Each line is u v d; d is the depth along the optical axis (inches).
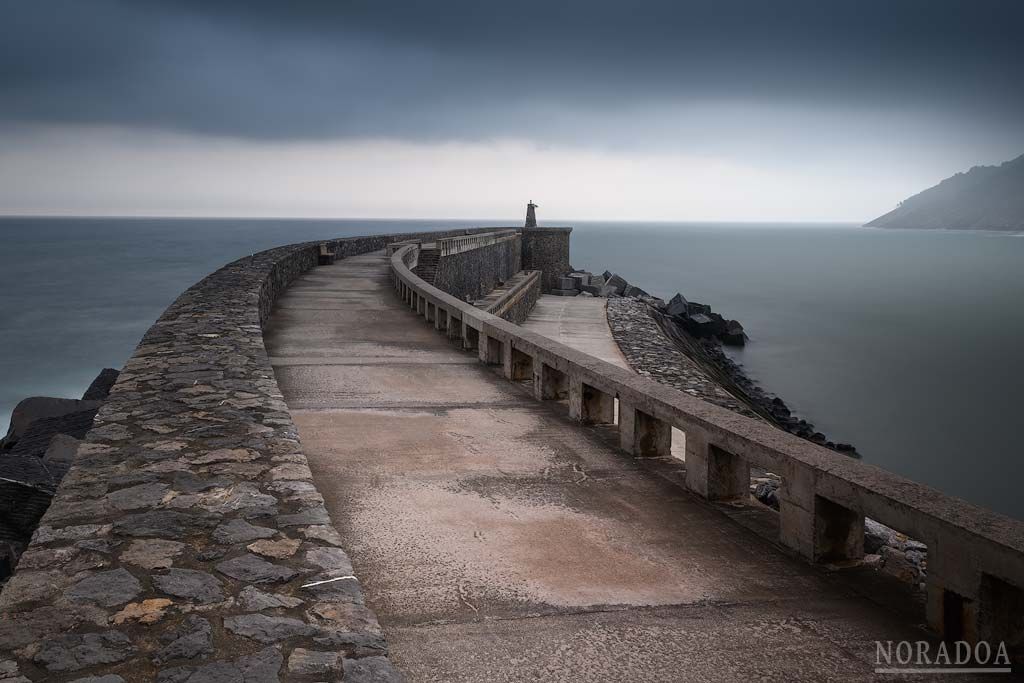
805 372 2044.8
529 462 266.4
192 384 284.0
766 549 197.9
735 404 920.9
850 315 3223.4
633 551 195.0
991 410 1663.4
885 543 283.1
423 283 663.8
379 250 1732.3
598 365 310.0
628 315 1889.8
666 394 261.0
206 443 216.8
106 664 111.5
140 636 119.6
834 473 181.0
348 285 906.7
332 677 110.5
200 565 144.5
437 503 225.5
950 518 150.5
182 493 179.3
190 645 117.5
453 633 151.3
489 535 202.8
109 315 3410.4
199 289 559.5
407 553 189.9
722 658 144.3
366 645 119.8
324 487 237.0
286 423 239.5
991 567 139.9
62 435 658.8
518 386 387.2
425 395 364.5
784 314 3218.5
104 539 153.8
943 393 1819.6
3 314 3408.0
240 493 180.5
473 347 490.9
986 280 5068.9
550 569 182.9
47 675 108.0
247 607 130.0
